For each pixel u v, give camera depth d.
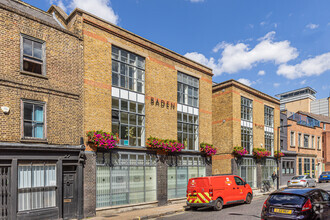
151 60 17.30
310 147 38.38
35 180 11.41
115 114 14.92
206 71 21.62
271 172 29.69
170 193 17.72
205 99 21.36
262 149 26.88
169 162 17.89
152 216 13.26
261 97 28.91
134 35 16.30
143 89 16.77
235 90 25.09
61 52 12.77
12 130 10.74
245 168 25.44
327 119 50.78
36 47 11.97
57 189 11.95
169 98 18.27
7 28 10.98
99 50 14.34
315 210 8.74
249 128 26.75
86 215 12.81
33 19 11.87
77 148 12.69
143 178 16.03
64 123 12.50
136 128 16.05
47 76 12.11
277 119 31.48
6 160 10.58
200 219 12.11
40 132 11.71
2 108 10.47
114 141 13.63
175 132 18.42
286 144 33.38
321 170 40.44
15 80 11.01
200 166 20.27
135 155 15.76
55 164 12.11
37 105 11.74
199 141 20.38
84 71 13.56
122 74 15.60
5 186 10.56
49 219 11.53
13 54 11.08
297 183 25.19
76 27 13.57
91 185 13.17
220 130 25.27
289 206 8.72
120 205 14.41
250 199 16.70
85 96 13.44
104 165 14.02
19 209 10.84
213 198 14.16
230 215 12.70
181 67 19.50
